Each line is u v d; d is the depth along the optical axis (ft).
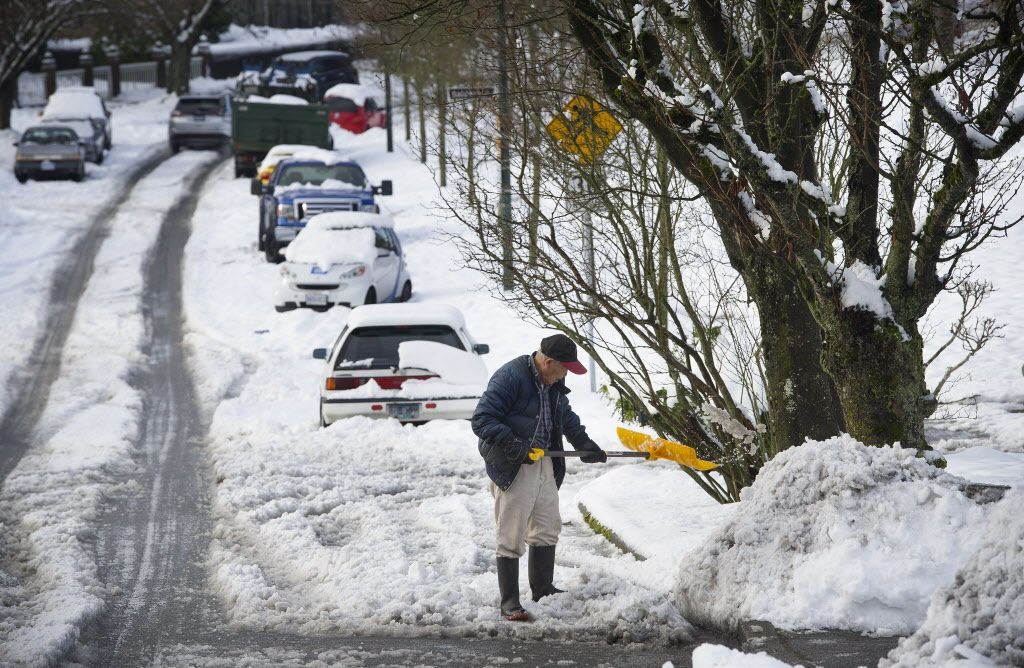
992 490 50.44
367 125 407.03
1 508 87.15
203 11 542.98
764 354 67.77
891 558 47.47
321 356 119.03
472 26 70.28
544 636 53.31
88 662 52.49
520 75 70.28
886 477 50.55
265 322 183.52
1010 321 145.69
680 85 68.28
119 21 555.69
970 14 52.90
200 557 73.92
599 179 73.26
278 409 127.24
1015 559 37.81
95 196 313.32
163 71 568.82
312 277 184.14
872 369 59.47
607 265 80.59
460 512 80.18
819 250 59.67
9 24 416.26
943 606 39.04
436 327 114.83
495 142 76.28
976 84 55.36
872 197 62.54
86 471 99.55
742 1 62.85
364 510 81.92
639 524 70.59
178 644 55.21
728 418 70.74
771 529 51.62
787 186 57.77
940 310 153.99
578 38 64.59
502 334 163.12
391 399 109.81
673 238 77.05
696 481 77.30
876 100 59.26
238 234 263.70
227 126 398.21
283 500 85.10
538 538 57.36
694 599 53.16
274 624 57.88
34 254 242.78
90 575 68.18
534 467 56.34
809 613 47.73
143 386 147.23
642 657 48.83
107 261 237.66
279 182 243.40
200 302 201.36
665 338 73.31
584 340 74.69
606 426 107.45
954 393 115.65
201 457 109.09
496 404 55.83
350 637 54.65
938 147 65.16
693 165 61.67
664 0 62.59
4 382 144.97
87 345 170.91
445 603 58.08
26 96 529.45
